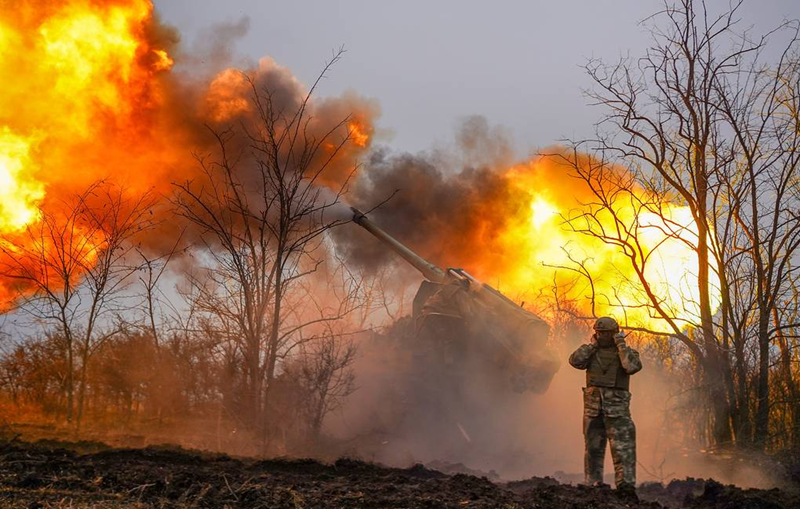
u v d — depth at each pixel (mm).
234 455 11711
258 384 13367
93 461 9273
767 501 9258
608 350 11008
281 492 8297
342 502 8125
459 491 8914
